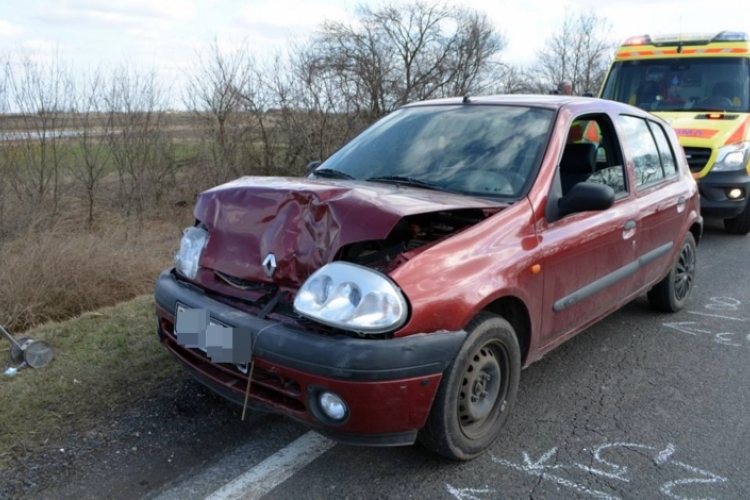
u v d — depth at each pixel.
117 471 3.08
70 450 3.21
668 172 5.35
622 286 4.46
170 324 3.49
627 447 3.41
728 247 8.49
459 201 3.32
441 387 2.93
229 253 3.21
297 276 2.97
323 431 2.82
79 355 4.22
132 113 12.83
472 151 3.94
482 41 23.55
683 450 3.39
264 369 2.86
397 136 4.32
